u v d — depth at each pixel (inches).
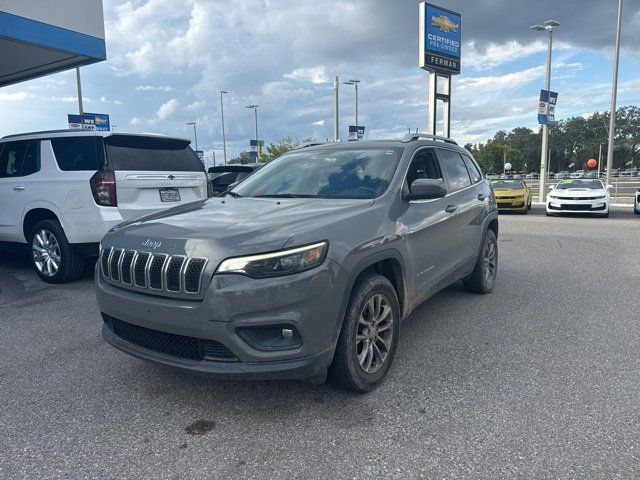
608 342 164.4
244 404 123.8
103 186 225.5
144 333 121.3
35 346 165.9
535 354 154.5
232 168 475.5
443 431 110.0
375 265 136.4
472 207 202.5
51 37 392.2
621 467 95.9
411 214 150.7
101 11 431.5
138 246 119.6
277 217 124.6
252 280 106.1
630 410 117.9
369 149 171.2
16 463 100.8
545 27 951.0
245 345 107.3
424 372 141.5
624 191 1339.8
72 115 900.0
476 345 162.9
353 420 115.3
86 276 266.2
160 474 96.3
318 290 110.3
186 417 118.0
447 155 198.5
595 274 275.7
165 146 260.1
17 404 125.7
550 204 674.2
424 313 199.5
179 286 110.6
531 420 114.0
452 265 184.7
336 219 123.2
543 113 975.6
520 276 271.7
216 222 123.5
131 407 123.3
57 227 238.4
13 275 272.8
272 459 100.6
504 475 94.0
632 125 4874.5
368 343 128.3
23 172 250.7
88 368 147.6
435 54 874.8
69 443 107.9
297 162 177.9
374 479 93.7
